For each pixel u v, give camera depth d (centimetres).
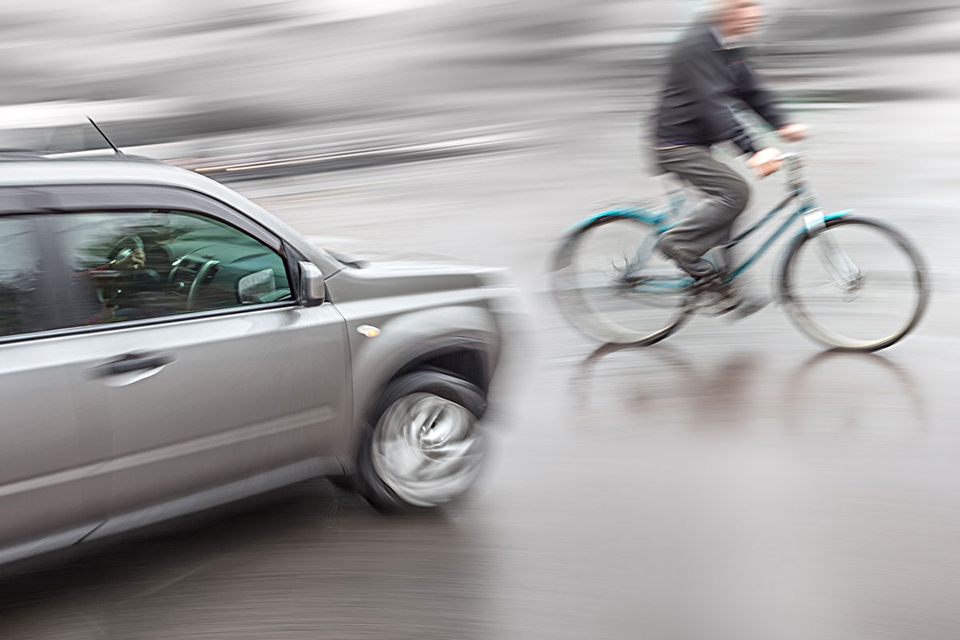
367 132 2072
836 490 476
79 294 370
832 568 405
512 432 558
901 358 662
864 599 383
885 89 2402
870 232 672
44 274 363
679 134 664
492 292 497
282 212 1280
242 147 1902
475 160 1650
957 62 3053
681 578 401
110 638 368
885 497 468
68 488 363
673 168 670
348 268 451
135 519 387
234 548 433
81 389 360
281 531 448
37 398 350
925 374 632
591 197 1282
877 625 366
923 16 4275
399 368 453
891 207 1119
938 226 1025
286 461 428
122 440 372
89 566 418
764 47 3444
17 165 370
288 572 412
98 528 377
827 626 365
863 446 526
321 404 431
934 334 709
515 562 418
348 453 447
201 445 396
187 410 388
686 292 695
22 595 396
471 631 368
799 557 414
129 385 371
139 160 405
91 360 363
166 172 401
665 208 704
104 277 377
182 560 423
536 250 1019
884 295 672
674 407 588
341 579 406
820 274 683
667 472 502
